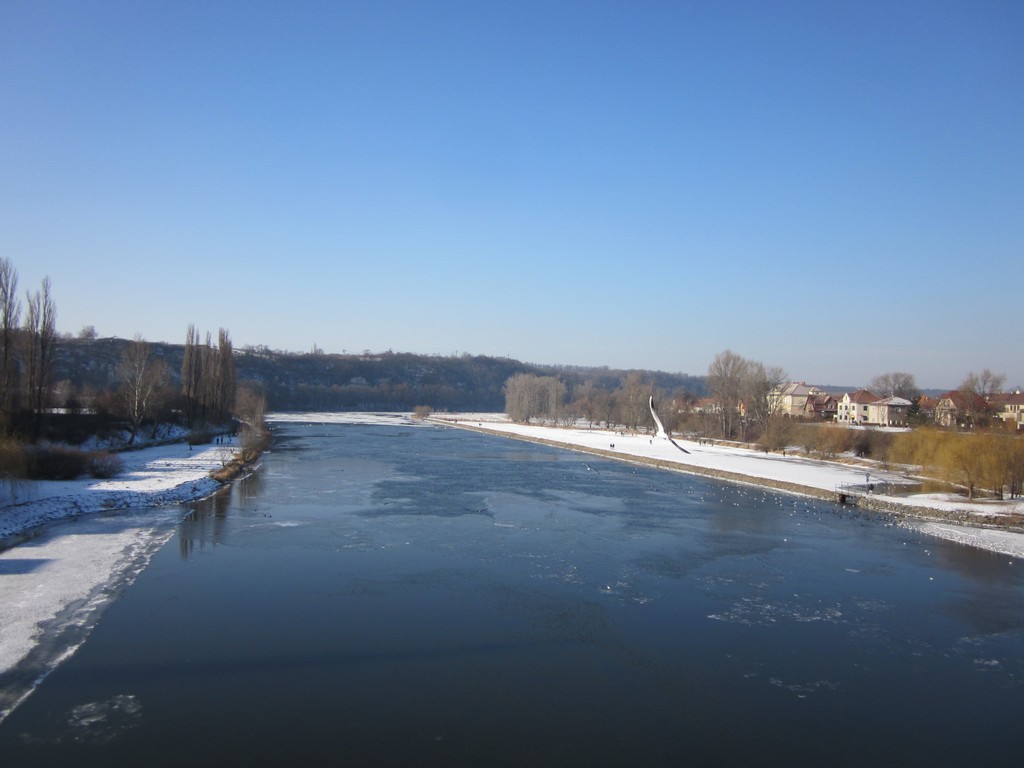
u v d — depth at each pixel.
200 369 95.00
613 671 20.39
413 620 24.12
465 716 17.47
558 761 15.59
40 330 54.81
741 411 115.00
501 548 34.72
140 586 27.23
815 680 20.14
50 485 47.03
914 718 18.03
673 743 16.48
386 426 153.25
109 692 18.20
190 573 29.23
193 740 15.97
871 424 119.62
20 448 41.84
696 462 75.81
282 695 18.31
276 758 15.34
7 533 34.75
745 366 116.12
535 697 18.61
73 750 15.41
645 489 56.75
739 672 20.53
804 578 30.59
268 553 32.84
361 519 41.41
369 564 31.22
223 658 20.53
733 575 30.80
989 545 37.38
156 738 16.02
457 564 31.53
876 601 27.52
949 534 40.12
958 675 20.67
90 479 51.12
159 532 36.75
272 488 53.53
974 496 52.62
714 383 116.81
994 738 17.11
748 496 53.88
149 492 46.09
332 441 103.50
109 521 39.22
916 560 34.12
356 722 17.03
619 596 27.39
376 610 25.05
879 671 20.86
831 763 15.88
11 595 25.47
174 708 17.45
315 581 28.44
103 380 147.88
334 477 60.78
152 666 19.86
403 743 16.14
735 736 16.91
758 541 37.81
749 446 99.38
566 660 21.08
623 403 150.00
